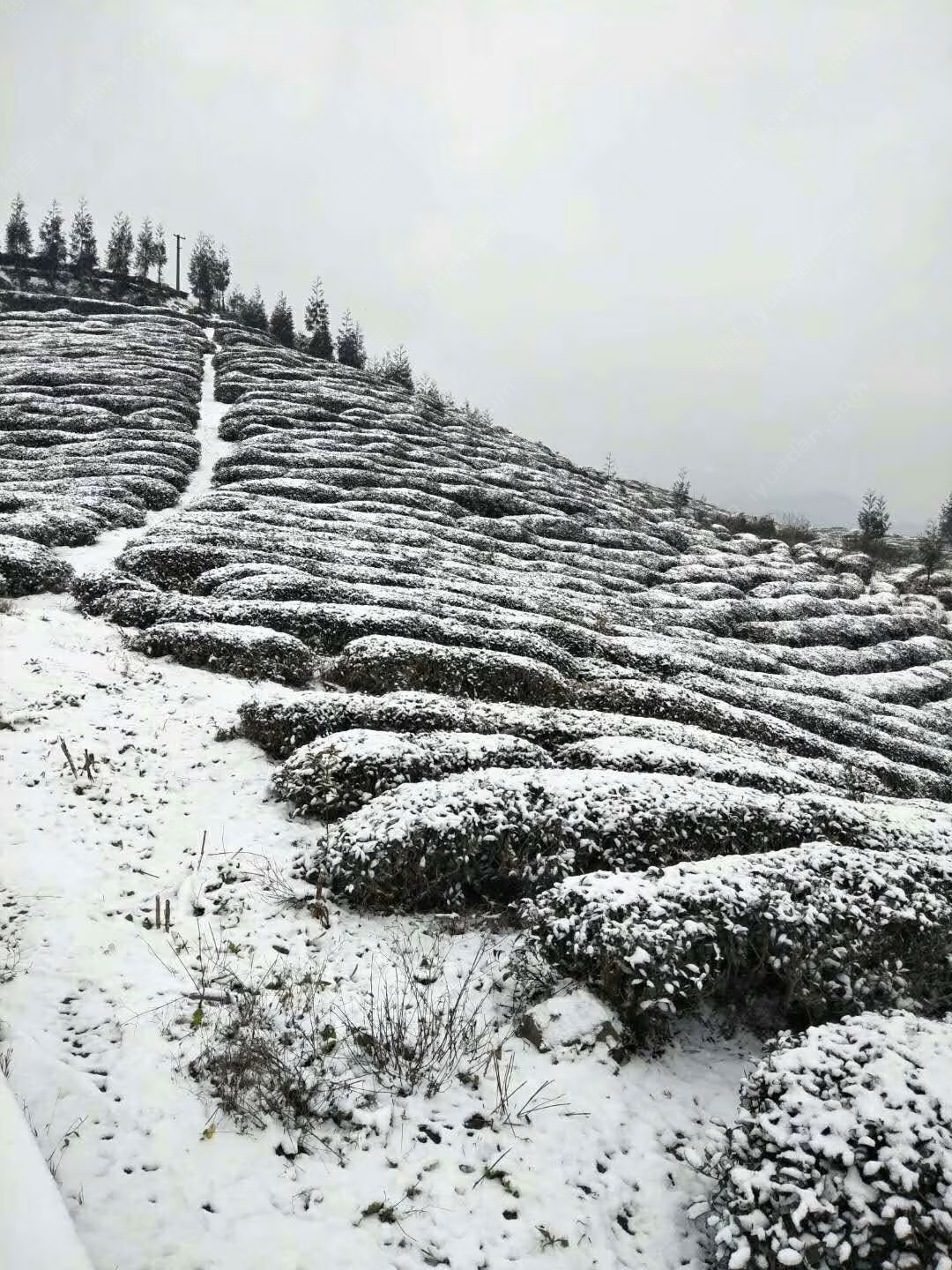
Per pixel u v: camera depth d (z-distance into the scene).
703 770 9.07
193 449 27.72
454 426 46.50
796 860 6.16
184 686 10.41
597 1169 4.18
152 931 5.63
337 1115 4.23
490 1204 3.88
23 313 52.44
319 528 21.39
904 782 13.17
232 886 6.27
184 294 74.62
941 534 63.75
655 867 5.98
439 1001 5.27
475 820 6.50
